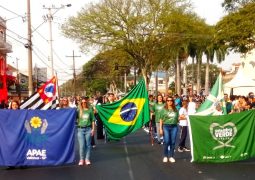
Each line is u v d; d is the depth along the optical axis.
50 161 12.30
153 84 116.75
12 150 12.09
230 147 12.61
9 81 37.38
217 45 33.56
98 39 50.91
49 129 12.29
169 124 12.90
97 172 11.57
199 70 63.06
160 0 50.91
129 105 16.81
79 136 12.80
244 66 53.62
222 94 15.08
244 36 30.22
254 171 11.41
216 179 10.46
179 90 60.62
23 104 14.18
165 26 51.81
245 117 12.62
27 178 10.89
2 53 53.91
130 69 77.81
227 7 32.06
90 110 12.82
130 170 11.80
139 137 21.20
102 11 50.31
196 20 56.16
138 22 49.75
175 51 58.47
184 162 12.97
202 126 12.57
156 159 13.76
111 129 16.69
